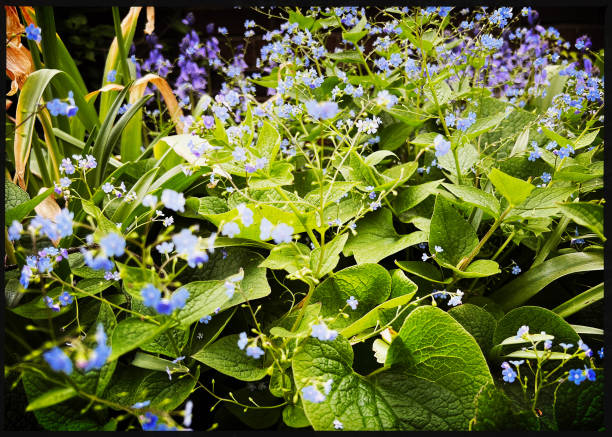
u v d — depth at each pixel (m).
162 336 0.35
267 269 0.44
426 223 0.43
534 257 0.47
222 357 0.34
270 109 0.43
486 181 0.47
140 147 0.58
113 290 0.41
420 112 0.51
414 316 0.33
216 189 0.49
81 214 0.41
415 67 0.47
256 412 0.36
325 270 0.35
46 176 0.47
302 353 0.33
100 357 0.25
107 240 0.25
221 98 0.39
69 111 0.27
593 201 0.41
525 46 0.67
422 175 0.54
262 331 0.39
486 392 0.31
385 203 0.46
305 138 0.42
